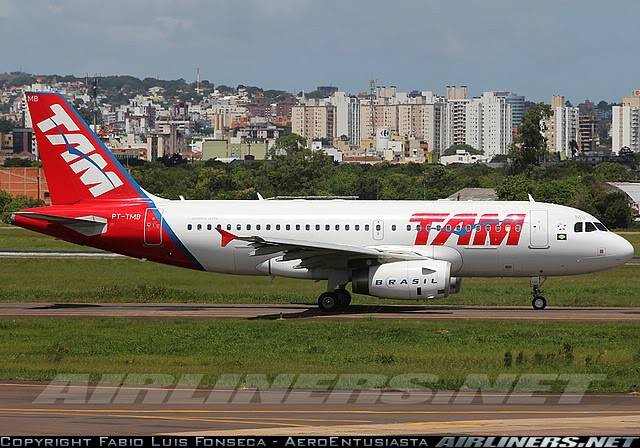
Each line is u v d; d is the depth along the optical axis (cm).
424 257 15600
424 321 14112
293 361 10800
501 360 10781
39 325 13625
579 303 16712
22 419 7600
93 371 10050
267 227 16125
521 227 15725
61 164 16512
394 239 15900
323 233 16025
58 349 11438
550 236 15688
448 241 15788
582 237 15712
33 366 10381
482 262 15862
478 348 11694
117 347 11788
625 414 7988
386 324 13712
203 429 7256
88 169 16488
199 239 16162
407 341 12269
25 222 16362
